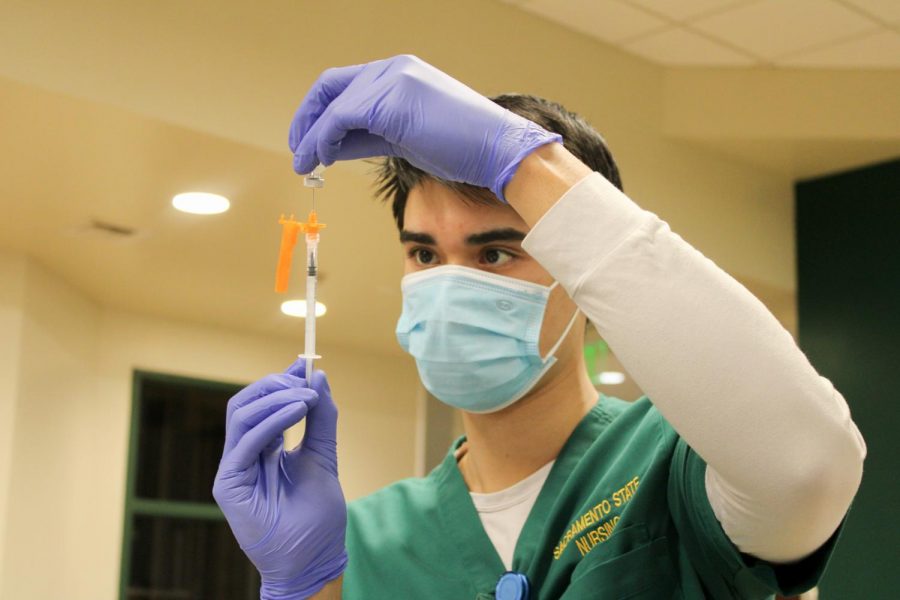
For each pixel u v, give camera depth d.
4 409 4.44
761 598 1.20
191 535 5.50
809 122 4.63
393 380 6.18
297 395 1.25
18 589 4.51
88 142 3.47
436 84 1.14
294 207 3.96
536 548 1.34
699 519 1.19
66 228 4.26
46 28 3.16
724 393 1.01
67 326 4.92
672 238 1.05
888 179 4.89
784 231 5.07
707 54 4.57
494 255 1.38
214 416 5.64
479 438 1.44
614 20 4.29
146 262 4.64
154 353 5.38
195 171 3.68
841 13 4.12
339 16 3.72
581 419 1.42
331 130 1.17
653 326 1.02
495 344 1.36
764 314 1.03
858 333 4.88
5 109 3.26
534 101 1.46
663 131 4.66
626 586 1.25
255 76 3.50
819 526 1.06
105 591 5.07
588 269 1.06
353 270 4.64
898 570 4.58
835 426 1.01
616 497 1.31
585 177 1.10
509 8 4.18
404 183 1.40
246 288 4.96
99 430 5.15
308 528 1.26
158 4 3.36
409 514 1.47
